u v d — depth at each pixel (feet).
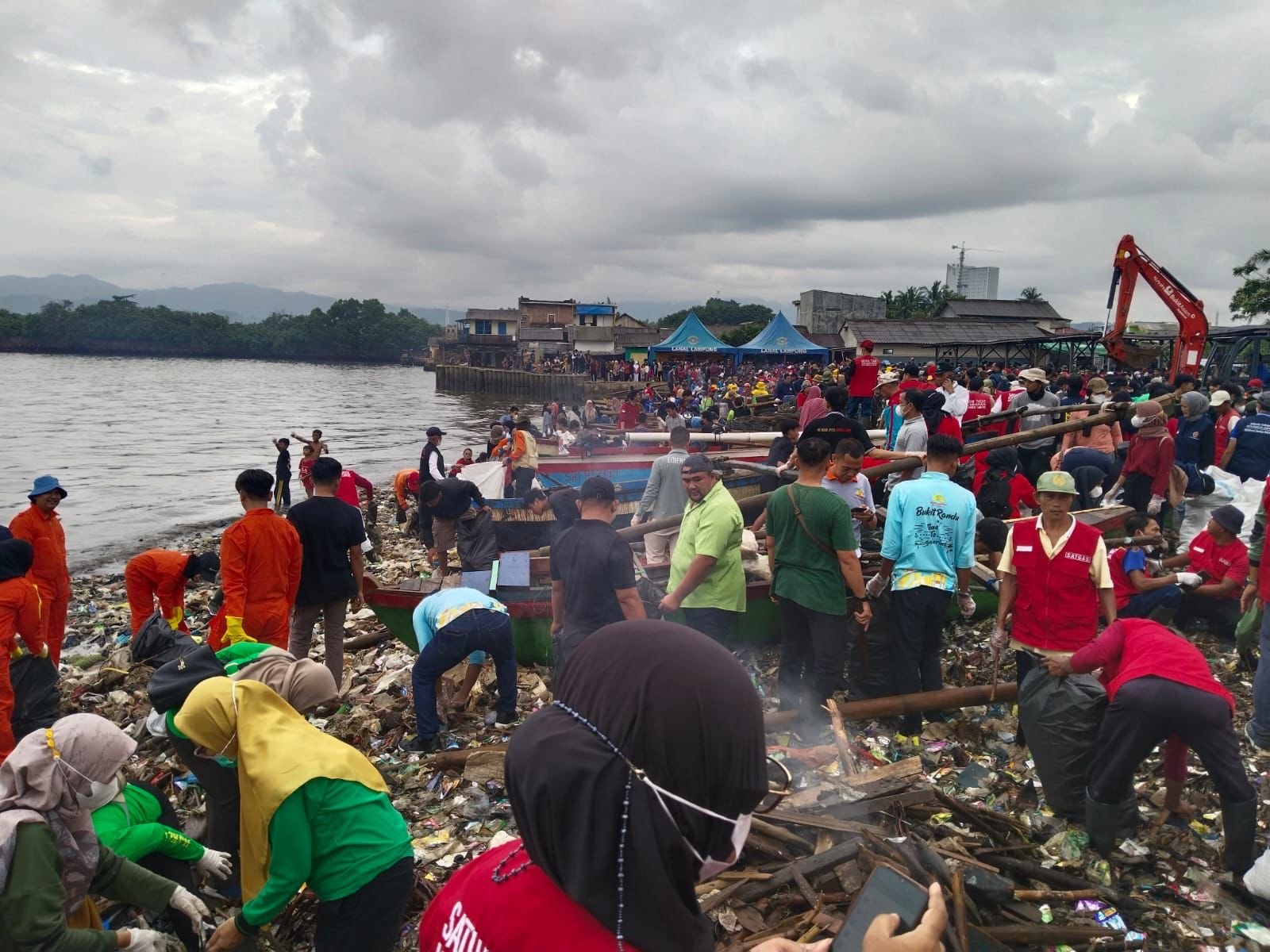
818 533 18.53
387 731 21.15
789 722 19.13
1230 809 13.28
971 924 12.00
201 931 11.30
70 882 10.15
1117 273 70.08
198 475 83.46
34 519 24.03
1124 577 21.57
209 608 34.94
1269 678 17.16
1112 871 13.98
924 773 17.48
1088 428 29.96
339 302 524.93
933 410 35.06
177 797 17.87
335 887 10.30
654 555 27.14
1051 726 14.98
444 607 19.45
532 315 292.81
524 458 49.24
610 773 3.78
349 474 44.14
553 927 3.89
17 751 9.89
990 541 24.07
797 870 12.80
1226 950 12.26
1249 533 28.12
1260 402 34.01
